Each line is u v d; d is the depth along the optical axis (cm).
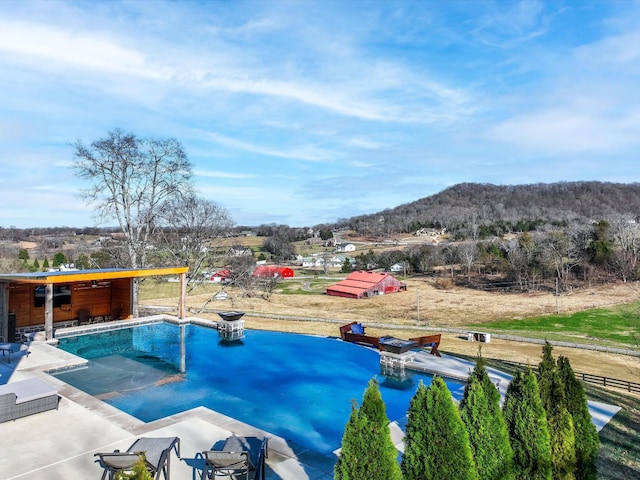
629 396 1543
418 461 510
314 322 3031
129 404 1102
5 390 897
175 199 2922
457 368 1475
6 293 1675
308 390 1278
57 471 666
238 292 4834
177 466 686
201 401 1152
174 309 3141
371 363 1623
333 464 732
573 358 2314
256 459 643
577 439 651
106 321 2186
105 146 2467
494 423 560
